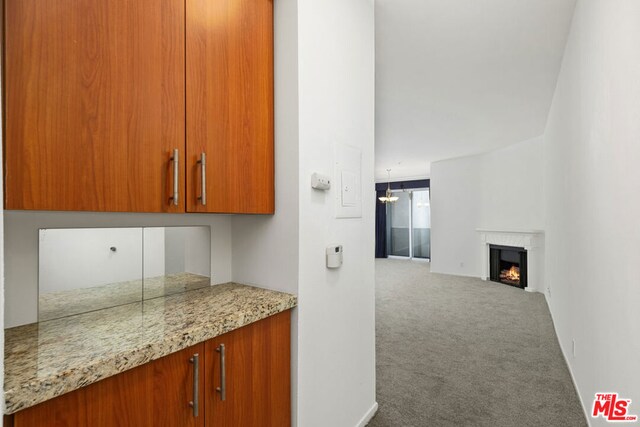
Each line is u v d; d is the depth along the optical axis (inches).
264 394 50.1
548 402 83.0
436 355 112.3
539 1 79.7
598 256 65.8
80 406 30.2
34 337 36.9
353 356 70.2
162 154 41.6
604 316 61.6
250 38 54.1
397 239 406.6
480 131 196.9
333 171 64.2
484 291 217.5
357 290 71.9
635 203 46.3
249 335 47.9
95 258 47.2
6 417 26.1
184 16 44.5
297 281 55.5
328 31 63.6
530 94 137.6
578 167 85.8
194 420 39.8
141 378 34.8
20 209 30.6
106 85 36.6
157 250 54.2
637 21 44.8
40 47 31.9
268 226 59.5
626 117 49.3
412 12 83.2
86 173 35.0
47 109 32.3
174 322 41.9
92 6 35.7
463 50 102.3
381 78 122.0
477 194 265.6
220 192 48.6
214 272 62.6
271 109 57.9
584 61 75.7
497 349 117.5
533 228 218.8
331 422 63.1
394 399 84.0
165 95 42.0
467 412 78.4
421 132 198.7
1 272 25.3
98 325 40.9
